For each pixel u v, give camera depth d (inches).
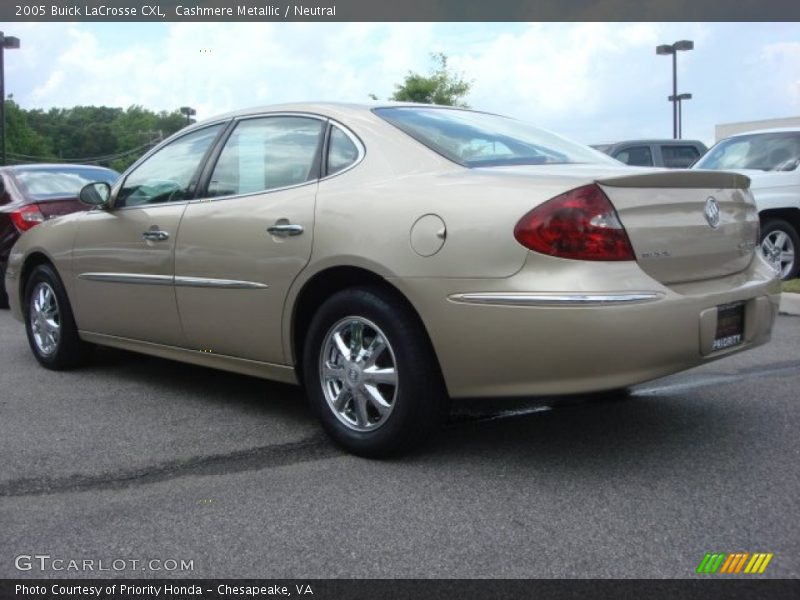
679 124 886.4
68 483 136.8
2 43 967.6
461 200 132.6
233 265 164.4
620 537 112.7
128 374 216.8
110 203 200.7
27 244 229.0
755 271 153.3
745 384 194.2
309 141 163.0
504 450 148.7
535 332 124.1
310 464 144.0
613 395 181.8
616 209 126.5
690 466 139.2
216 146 180.9
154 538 115.6
